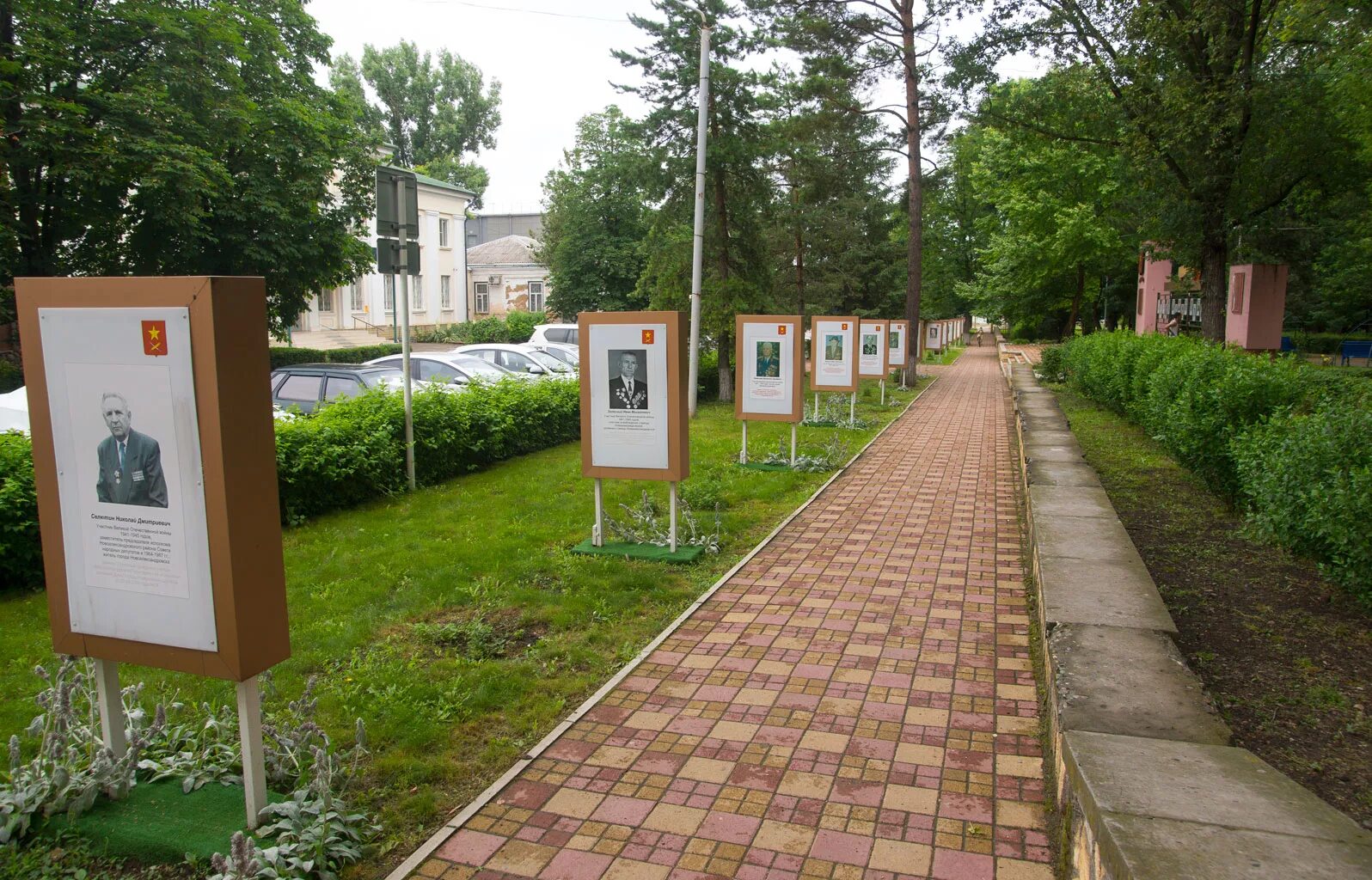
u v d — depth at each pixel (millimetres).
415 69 60406
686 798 3631
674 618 5859
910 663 5043
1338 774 3238
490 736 4184
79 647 3348
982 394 23750
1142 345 14219
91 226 20500
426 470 10398
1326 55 14953
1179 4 14992
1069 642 3943
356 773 3713
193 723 4137
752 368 11672
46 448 3277
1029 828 3375
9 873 3072
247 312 3070
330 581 6539
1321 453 4828
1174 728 3059
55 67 17547
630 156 19906
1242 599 5254
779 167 28688
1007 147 38781
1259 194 17984
